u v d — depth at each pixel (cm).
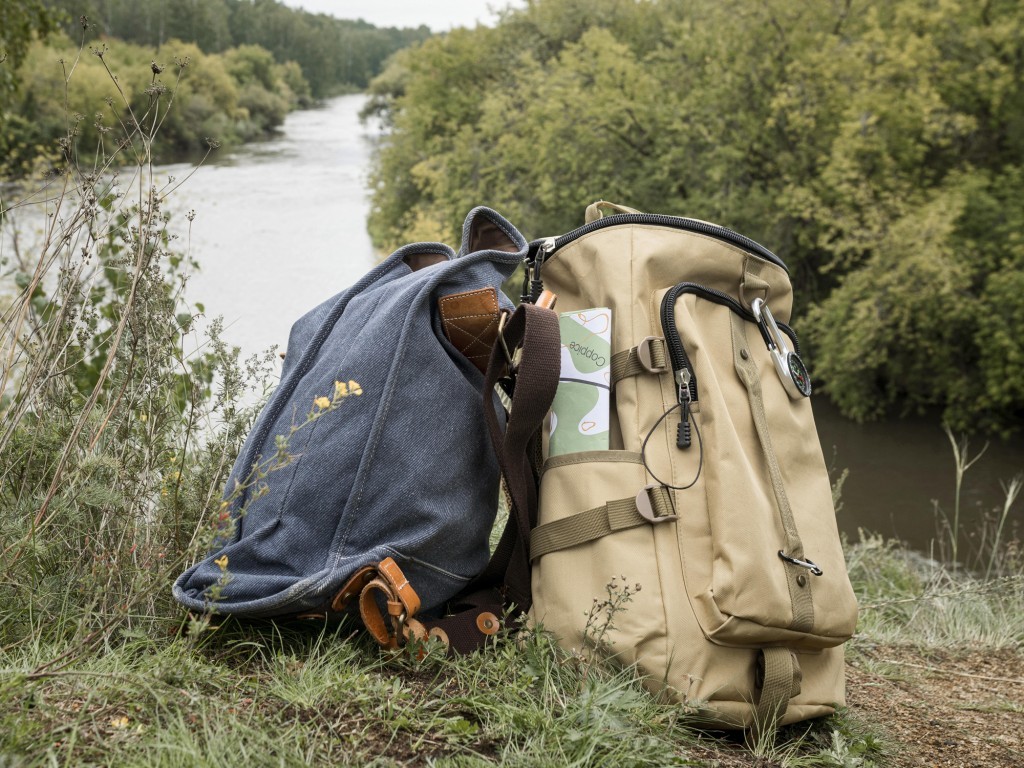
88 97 1212
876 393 1603
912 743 239
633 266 221
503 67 2848
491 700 183
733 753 198
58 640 187
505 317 214
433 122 2844
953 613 439
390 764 157
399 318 204
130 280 234
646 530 204
